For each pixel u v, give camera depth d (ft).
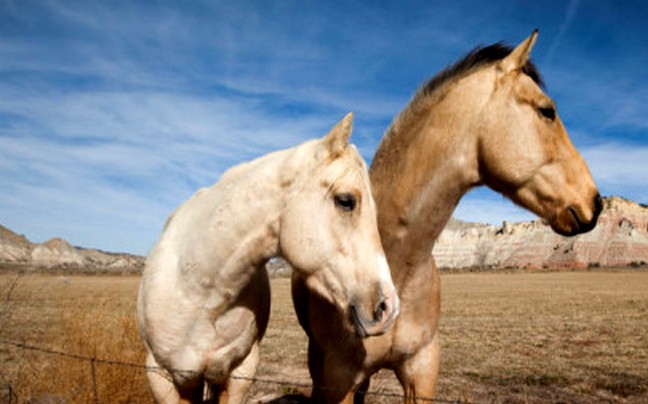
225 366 9.73
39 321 41.52
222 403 10.21
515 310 73.41
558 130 9.71
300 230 8.38
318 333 10.80
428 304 10.37
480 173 10.12
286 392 22.62
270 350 36.65
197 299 9.31
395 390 22.99
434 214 10.09
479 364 31.60
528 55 9.84
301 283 12.66
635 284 161.89
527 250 541.75
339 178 8.23
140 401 16.93
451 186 10.03
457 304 87.30
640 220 520.42
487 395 23.40
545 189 9.53
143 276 10.42
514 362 32.27
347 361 10.41
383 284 7.79
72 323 18.03
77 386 16.12
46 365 17.40
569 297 102.12
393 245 10.28
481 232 618.03
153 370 9.55
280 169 8.83
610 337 44.32
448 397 22.76
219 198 9.53
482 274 341.82
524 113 9.52
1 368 22.35
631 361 32.60
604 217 526.57
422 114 10.48
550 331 48.55
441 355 35.09
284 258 8.96
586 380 26.84
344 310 8.06
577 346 39.17
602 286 150.51
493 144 9.68
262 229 8.95
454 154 9.96
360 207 8.23
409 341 10.19
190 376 9.31
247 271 9.28
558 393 24.17
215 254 9.12
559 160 9.54
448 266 579.07
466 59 10.53
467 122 9.93
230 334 9.61
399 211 10.27
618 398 23.36
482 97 9.89
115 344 17.53
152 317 9.46
